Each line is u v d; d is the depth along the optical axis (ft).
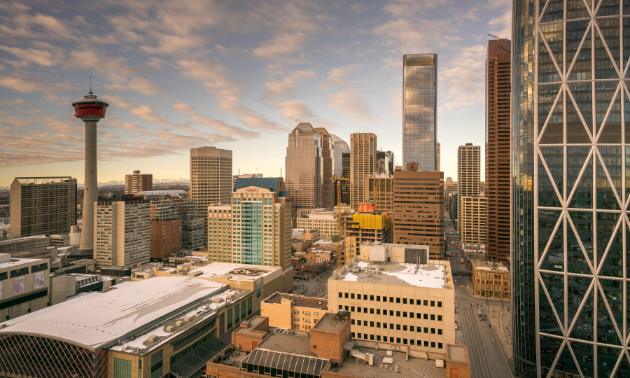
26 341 431.84
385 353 263.08
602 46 432.25
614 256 412.77
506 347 564.71
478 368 495.41
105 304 536.83
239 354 289.94
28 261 632.79
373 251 469.16
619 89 423.64
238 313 642.63
